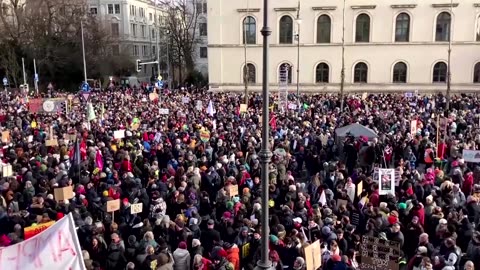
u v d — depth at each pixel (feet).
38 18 203.82
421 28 156.76
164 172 50.83
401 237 34.30
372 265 29.40
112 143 64.64
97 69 218.79
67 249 21.25
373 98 128.16
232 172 49.67
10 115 93.71
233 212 39.11
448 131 75.20
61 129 76.79
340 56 162.50
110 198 41.37
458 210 40.06
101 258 33.27
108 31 235.40
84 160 55.47
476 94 153.28
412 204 39.81
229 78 169.37
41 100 100.94
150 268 30.30
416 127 70.38
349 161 62.39
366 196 43.75
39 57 203.00
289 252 31.53
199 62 272.72
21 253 21.15
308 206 40.98
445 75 157.89
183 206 41.65
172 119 85.76
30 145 63.26
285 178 47.29
